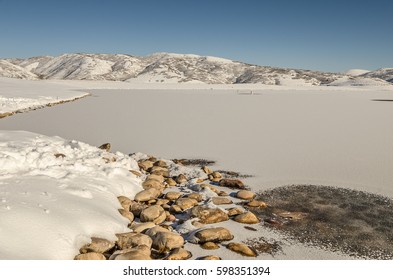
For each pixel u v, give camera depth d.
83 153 9.28
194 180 9.02
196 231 5.80
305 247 5.69
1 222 4.51
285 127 18.70
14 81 61.38
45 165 7.54
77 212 5.52
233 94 55.28
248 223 6.54
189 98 42.31
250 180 9.36
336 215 7.05
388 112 27.84
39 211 5.08
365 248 5.70
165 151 12.63
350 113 26.83
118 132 16.20
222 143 14.16
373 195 8.21
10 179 6.27
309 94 61.72
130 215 6.57
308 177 9.59
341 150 12.91
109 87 73.88
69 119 20.27
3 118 19.97
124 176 8.40
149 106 30.08
